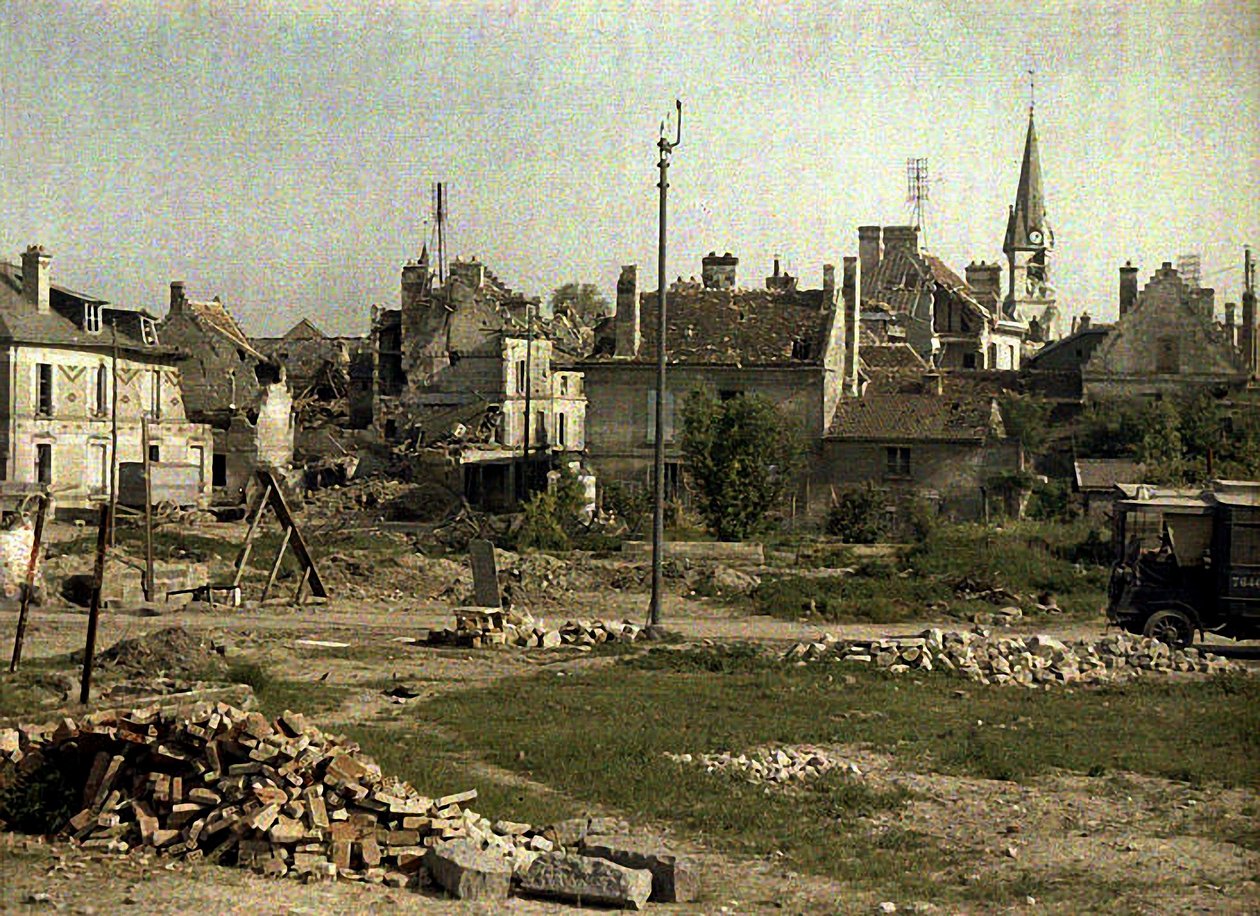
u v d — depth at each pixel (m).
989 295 113.75
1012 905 13.05
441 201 101.94
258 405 83.00
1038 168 152.12
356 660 27.86
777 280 81.56
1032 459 64.88
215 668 24.30
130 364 72.38
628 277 65.88
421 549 53.97
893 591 40.72
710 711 22.58
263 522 66.12
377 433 88.44
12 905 12.15
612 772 17.72
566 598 41.44
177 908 12.25
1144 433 64.62
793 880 13.73
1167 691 25.97
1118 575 32.16
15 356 65.38
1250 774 18.91
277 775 14.24
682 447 57.66
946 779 18.41
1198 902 13.29
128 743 14.99
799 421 64.12
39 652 26.84
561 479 60.53
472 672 26.78
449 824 13.99
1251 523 31.12
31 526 36.41
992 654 28.12
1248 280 72.69
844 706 23.36
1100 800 17.48
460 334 87.19
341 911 12.30
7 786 14.96
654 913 12.62
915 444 63.44
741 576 44.19
